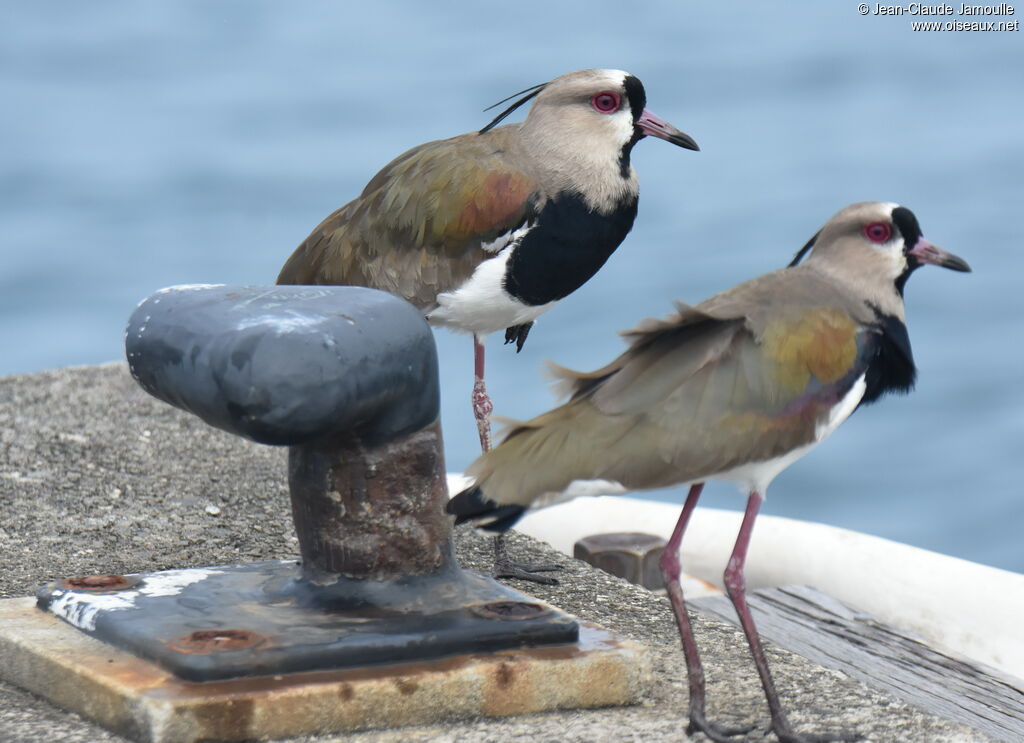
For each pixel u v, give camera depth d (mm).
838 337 8227
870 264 8602
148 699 7309
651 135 12203
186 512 11555
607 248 12242
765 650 9328
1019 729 9094
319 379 7562
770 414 7980
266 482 12289
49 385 14461
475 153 12000
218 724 7344
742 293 8336
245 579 8664
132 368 8078
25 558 10445
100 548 10727
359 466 8227
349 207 12352
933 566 12016
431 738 7602
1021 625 11398
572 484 7754
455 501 7773
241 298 7949
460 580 8523
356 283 12070
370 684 7617
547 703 8023
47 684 7895
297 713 7480
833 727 8195
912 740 8062
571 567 10953
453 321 12203
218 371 7523
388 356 7871
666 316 8531
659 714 8164
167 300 8055
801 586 11703
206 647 7668
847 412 8297
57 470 12273
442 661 7902
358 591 8289
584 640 8297
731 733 7883
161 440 13141
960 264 8570
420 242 11859
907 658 10320
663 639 9539
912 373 8727
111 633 7992
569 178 11922
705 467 7863
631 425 7832
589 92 11945
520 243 11844
